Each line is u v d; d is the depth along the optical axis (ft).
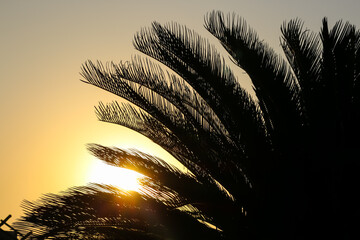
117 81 29.55
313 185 29.35
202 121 30.01
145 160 28.32
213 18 28.78
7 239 26.17
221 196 28.66
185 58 28.53
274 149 29.48
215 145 29.53
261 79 28.32
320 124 28.53
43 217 24.53
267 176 29.58
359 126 28.04
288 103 28.55
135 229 26.78
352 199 28.96
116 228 26.86
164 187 27.84
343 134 28.30
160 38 28.86
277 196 29.60
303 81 28.73
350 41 28.17
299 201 29.43
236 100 28.89
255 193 29.71
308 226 29.40
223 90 28.66
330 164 28.78
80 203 25.36
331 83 28.19
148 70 29.43
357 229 28.99
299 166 29.32
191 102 29.94
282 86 28.45
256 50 28.50
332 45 28.17
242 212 29.58
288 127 28.86
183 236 27.81
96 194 25.85
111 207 26.05
